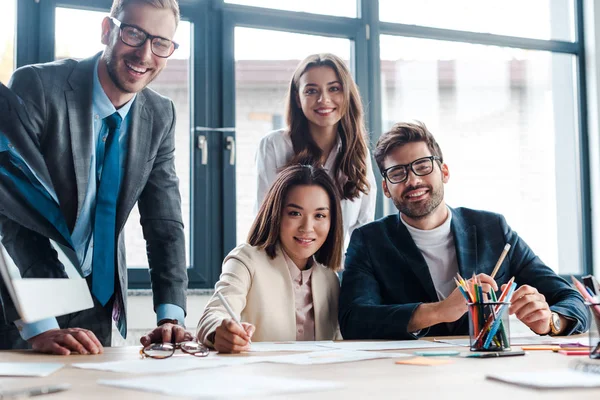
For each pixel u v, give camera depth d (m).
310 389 0.65
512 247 1.78
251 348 1.21
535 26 3.28
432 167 1.76
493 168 3.18
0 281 1.02
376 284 1.71
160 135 1.61
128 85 1.50
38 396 0.63
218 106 2.74
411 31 3.06
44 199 1.39
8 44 2.50
